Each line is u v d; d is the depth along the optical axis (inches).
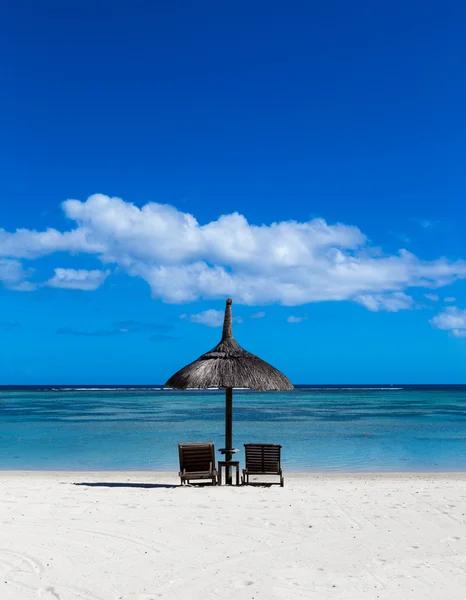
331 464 669.3
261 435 986.7
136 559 247.8
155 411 1769.2
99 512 337.7
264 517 327.3
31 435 998.4
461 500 381.7
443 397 3248.0
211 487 436.5
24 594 206.4
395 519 325.1
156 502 367.9
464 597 206.1
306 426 1175.6
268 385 448.5
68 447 829.8
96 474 569.3
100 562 243.3
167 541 275.6
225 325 483.8
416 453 765.9
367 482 498.9
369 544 273.3
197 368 453.4
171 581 221.0
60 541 274.5
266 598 204.4
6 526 303.1
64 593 207.6
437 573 231.5
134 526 304.0
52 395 3703.3
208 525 307.1
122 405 2209.6
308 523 313.7
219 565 240.5
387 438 943.0
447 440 916.6
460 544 274.1
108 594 207.5
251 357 467.8
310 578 225.3
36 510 343.0
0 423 1270.9
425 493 410.9
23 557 248.8
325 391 5068.9
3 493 402.3
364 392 4658.0
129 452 773.9
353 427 1151.6
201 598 204.4
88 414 1616.6
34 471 597.3
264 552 259.4
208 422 1289.4
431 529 302.7
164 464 668.7
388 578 225.5
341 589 213.3
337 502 372.5
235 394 3902.6
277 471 444.1
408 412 1716.3
